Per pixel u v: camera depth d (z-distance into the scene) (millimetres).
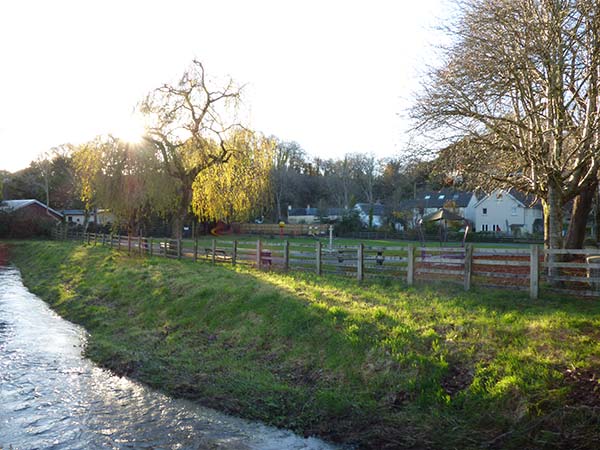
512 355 7594
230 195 26203
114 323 13625
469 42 12500
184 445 6742
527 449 6020
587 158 11727
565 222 38000
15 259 36656
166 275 17344
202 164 24578
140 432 7164
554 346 7691
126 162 26531
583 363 7059
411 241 45719
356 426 6984
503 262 11125
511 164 14570
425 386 7441
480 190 17438
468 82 12352
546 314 9141
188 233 54469
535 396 6645
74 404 8242
